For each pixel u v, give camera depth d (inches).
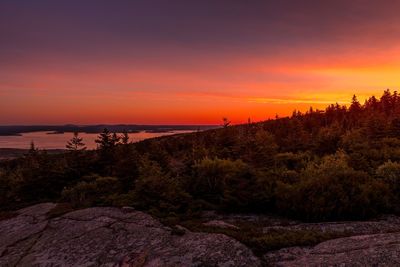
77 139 1128.2
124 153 1289.4
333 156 1096.2
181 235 450.0
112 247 446.0
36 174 946.7
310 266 325.7
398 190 623.5
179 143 2807.6
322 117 4008.4
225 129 1907.0
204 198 727.7
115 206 641.0
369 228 451.5
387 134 1935.3
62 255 448.8
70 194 808.9
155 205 616.4
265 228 481.7
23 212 708.7
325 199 530.6
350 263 315.6
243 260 361.1
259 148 1323.8
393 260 306.3
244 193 621.0
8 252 494.9
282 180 712.4
